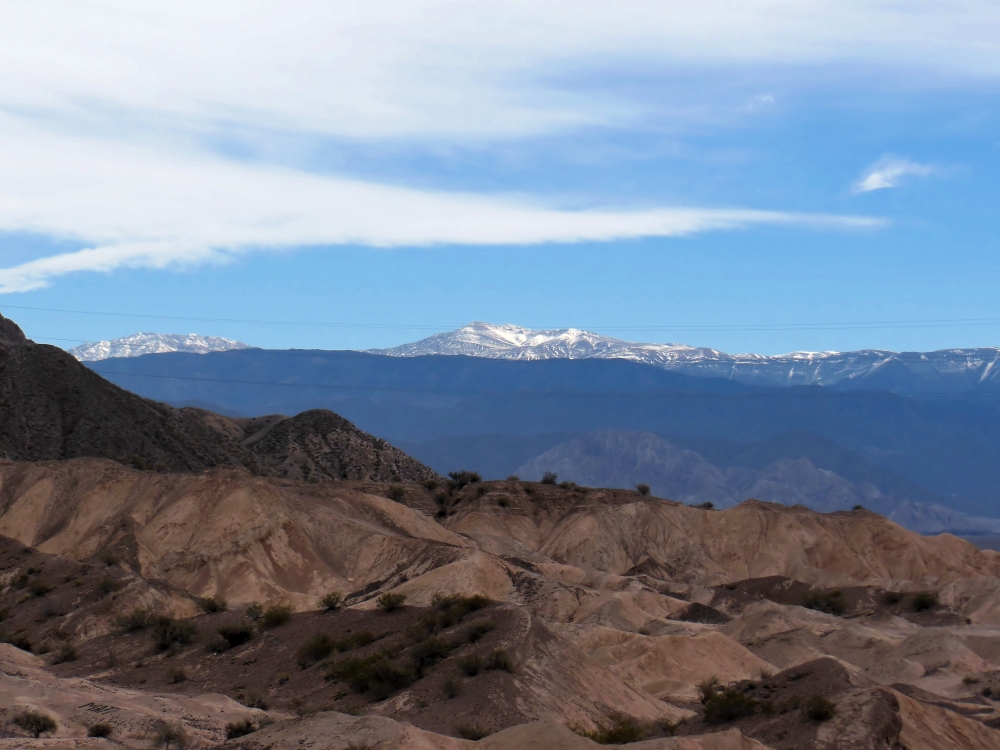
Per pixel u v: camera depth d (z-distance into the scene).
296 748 61.25
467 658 80.56
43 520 151.00
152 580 125.94
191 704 82.69
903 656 114.12
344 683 85.81
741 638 124.75
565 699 79.00
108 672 102.56
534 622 87.25
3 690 78.69
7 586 127.06
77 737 70.38
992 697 97.69
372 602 119.00
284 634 103.94
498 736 61.44
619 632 110.12
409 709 76.44
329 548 144.00
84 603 120.25
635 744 59.34
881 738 65.12
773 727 68.88
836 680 75.38
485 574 130.38
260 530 138.62
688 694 95.69
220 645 104.69
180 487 150.12
